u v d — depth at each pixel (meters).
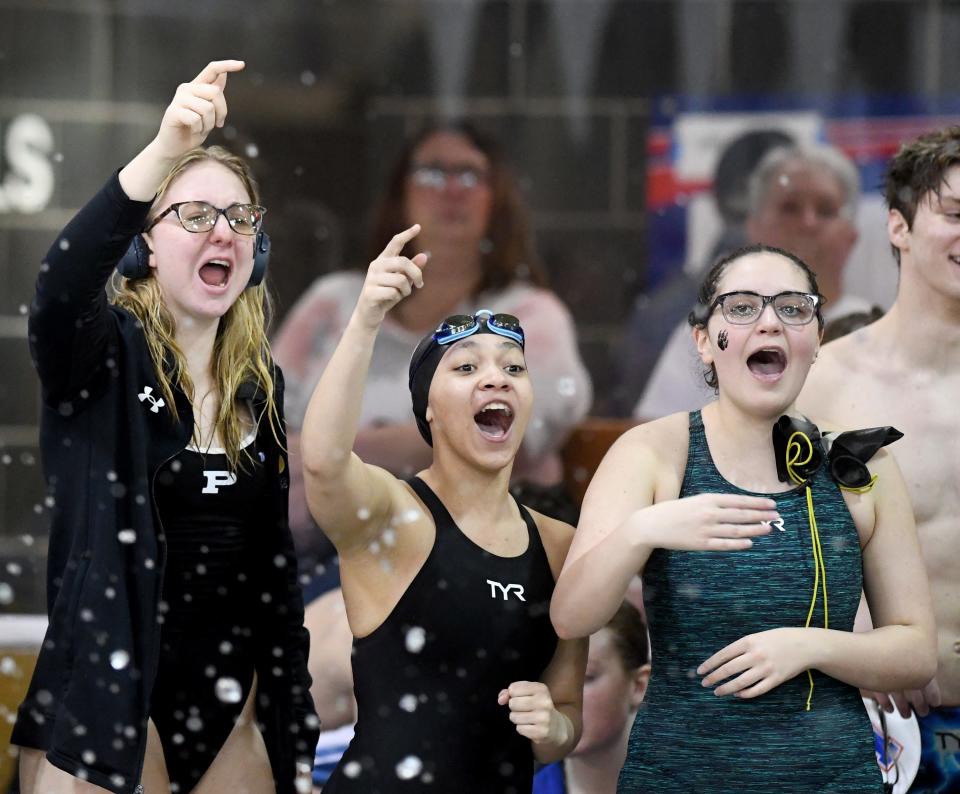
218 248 8.94
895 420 10.30
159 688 8.91
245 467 9.13
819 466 8.55
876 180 23.23
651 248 23.59
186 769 9.10
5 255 23.67
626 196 23.69
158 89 23.92
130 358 8.74
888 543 8.64
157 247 8.96
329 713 11.84
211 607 9.07
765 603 8.12
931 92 23.25
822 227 21.84
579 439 18.23
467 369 8.78
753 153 23.42
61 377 8.52
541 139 23.84
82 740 8.23
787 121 23.38
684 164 23.56
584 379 20.38
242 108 23.84
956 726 10.23
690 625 8.16
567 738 8.66
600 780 10.80
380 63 23.88
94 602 8.36
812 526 8.31
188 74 23.91
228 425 9.09
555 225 23.75
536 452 17.92
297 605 9.42
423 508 8.84
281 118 23.86
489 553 8.72
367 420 19.41
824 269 21.89
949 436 10.25
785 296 8.45
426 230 21.41
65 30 23.64
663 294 23.44
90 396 8.69
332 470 8.23
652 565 8.35
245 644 9.32
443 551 8.63
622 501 8.36
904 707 10.20
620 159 23.70
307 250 23.62
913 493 10.20
